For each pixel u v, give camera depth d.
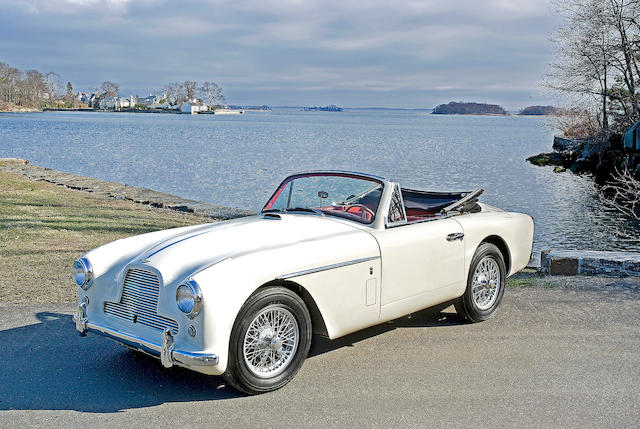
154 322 4.25
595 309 6.28
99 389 4.34
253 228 4.93
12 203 14.71
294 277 4.30
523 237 6.36
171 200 17.62
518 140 87.69
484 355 4.98
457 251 5.54
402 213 5.28
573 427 3.73
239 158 43.16
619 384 4.38
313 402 4.10
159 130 99.19
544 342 5.29
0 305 6.40
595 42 27.17
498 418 3.84
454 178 32.50
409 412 3.93
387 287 4.95
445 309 6.39
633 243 15.91
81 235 10.62
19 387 4.36
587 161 35.88
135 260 4.48
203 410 3.99
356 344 5.28
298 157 45.69
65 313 6.17
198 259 4.31
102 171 32.25
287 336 4.38
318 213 5.39
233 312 3.98
